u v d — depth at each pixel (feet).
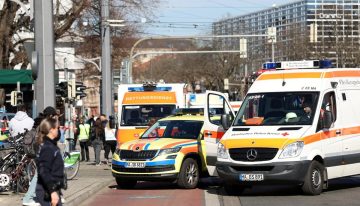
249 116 57.16
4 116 120.78
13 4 131.13
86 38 163.12
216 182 69.10
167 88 91.15
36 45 61.77
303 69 58.85
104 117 96.84
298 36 231.71
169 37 145.48
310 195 53.78
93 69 216.13
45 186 31.58
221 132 59.47
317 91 56.13
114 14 160.56
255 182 52.65
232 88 292.81
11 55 162.71
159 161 60.08
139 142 62.28
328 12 226.58
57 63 180.34
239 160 53.36
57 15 131.75
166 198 55.47
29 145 54.60
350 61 207.62
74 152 70.03
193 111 71.15
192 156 62.85
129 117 89.30
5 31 132.05
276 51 242.99
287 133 52.90
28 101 134.00
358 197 53.01
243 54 153.99
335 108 57.11
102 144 101.24
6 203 49.11
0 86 130.41
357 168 59.00
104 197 57.16
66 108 82.48
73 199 51.55
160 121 67.41
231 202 51.90
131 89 91.04
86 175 78.48
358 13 222.48
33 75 61.00
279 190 59.41
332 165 55.62
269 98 57.16
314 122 54.29
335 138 56.18
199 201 53.01
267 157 52.39
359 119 59.82
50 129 31.83
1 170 54.95
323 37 216.95
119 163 61.52
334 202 49.96
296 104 55.98
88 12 146.41
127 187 63.82
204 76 312.29
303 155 52.26
